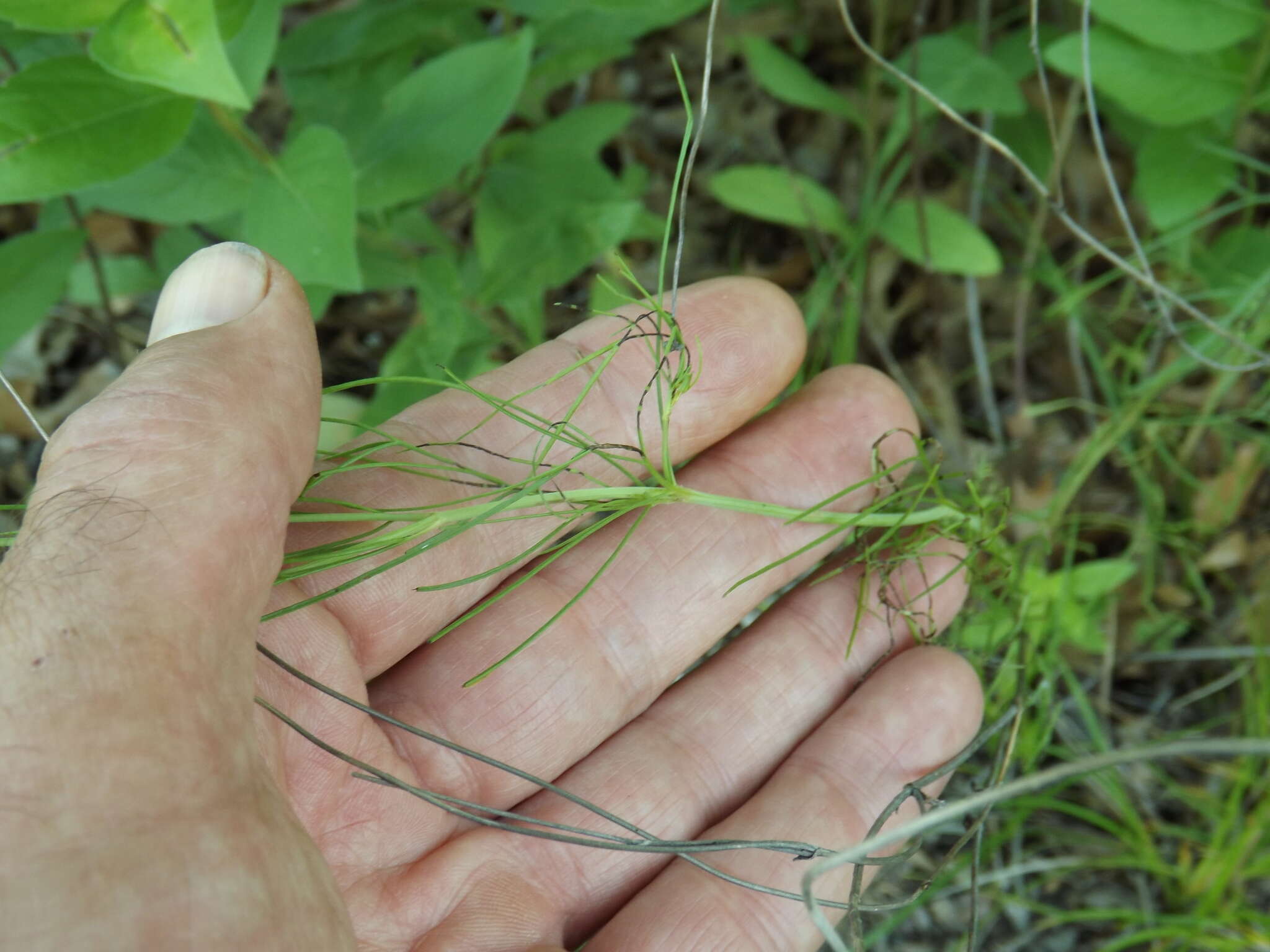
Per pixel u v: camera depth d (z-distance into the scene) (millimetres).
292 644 109
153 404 91
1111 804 168
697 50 226
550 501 115
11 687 80
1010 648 146
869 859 122
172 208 139
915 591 144
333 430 163
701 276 214
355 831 115
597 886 128
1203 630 180
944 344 204
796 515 126
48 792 78
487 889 121
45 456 91
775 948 124
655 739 135
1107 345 197
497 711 127
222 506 90
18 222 216
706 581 137
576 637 131
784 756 140
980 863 164
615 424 135
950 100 168
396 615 120
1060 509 170
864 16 213
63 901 76
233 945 81
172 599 85
